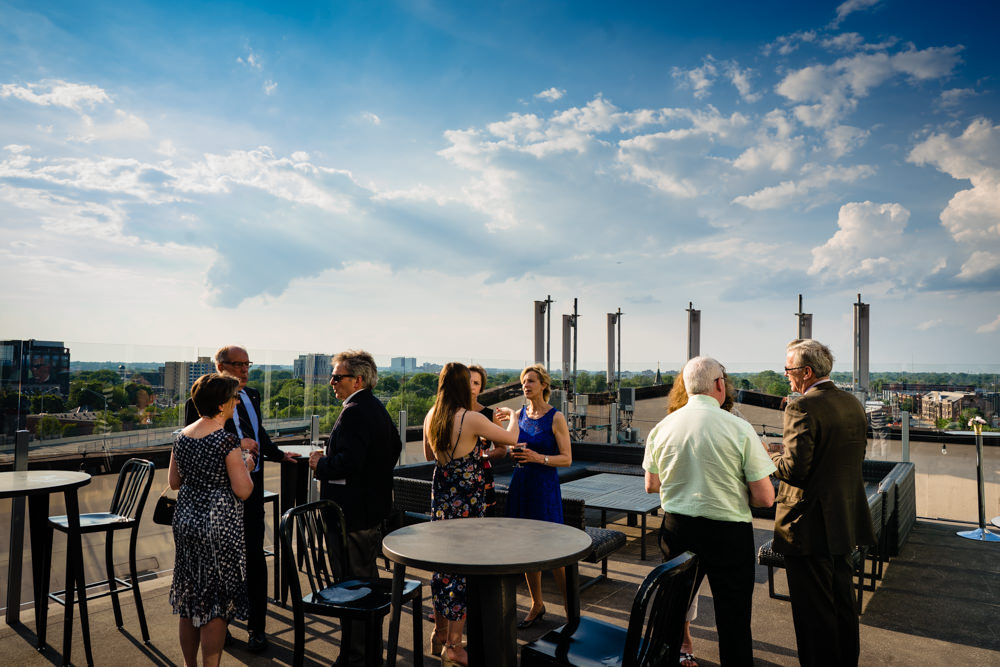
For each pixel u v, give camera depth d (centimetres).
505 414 449
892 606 478
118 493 415
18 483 363
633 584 521
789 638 414
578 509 489
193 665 305
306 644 398
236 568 312
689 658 358
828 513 307
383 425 363
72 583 366
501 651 255
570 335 1480
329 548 358
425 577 532
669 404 352
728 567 291
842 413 310
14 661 368
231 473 310
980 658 388
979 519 730
